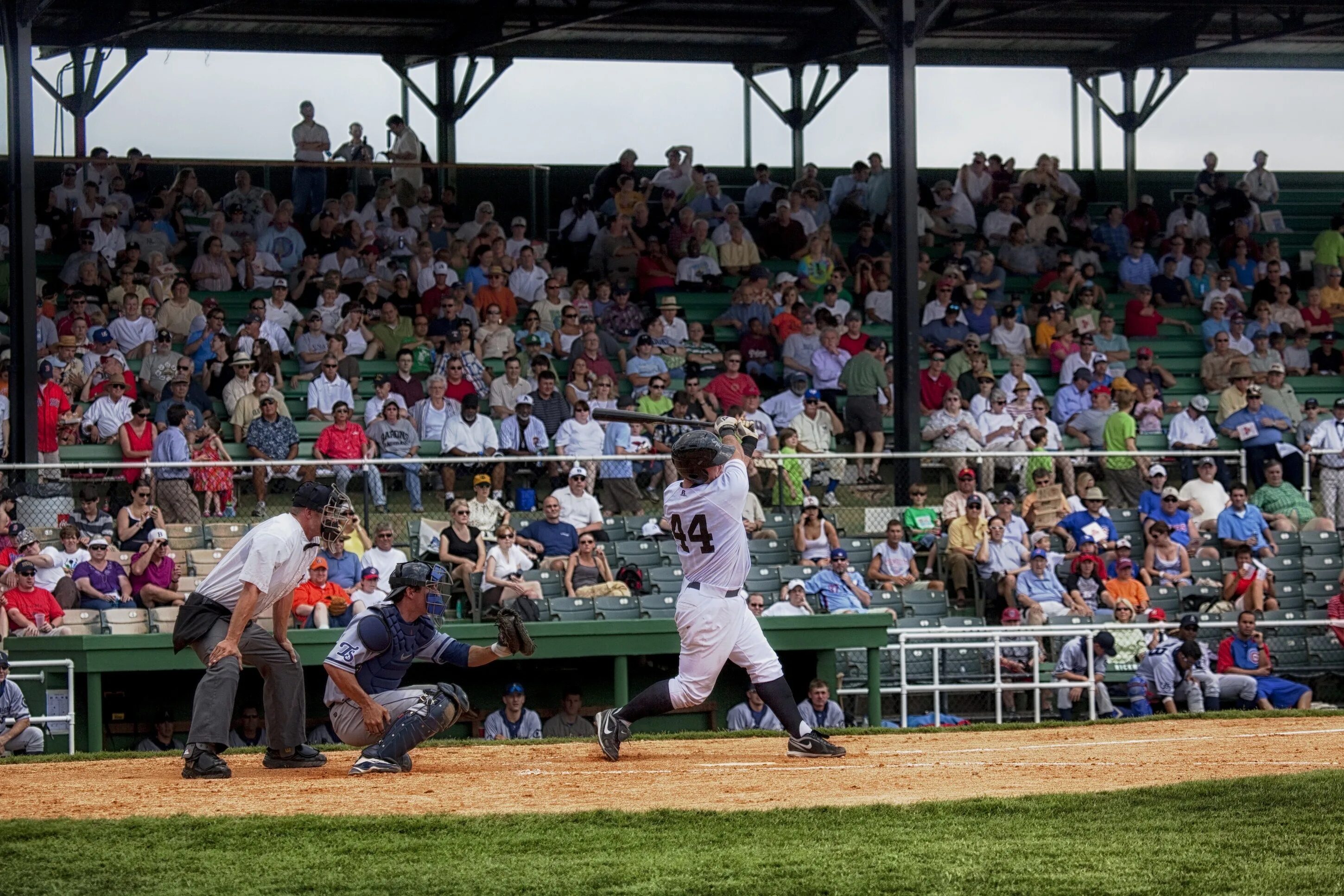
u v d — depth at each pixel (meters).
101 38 26.95
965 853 7.64
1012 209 29.20
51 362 20.14
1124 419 21.81
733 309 25.34
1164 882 7.15
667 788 9.23
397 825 8.16
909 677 17.78
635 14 29.66
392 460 17.64
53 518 17.31
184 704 17.17
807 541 18.84
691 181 28.92
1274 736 11.53
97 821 8.26
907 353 20.44
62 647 15.55
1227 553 20.23
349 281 24.36
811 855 7.60
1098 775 9.68
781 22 30.92
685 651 9.86
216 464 17.27
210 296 23.89
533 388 21.86
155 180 25.84
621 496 19.70
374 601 16.75
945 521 19.64
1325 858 7.53
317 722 16.70
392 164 26.14
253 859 7.54
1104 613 18.33
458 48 30.16
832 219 29.83
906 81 20.69
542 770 9.83
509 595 17.03
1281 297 27.31
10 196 18.30
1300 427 22.92
